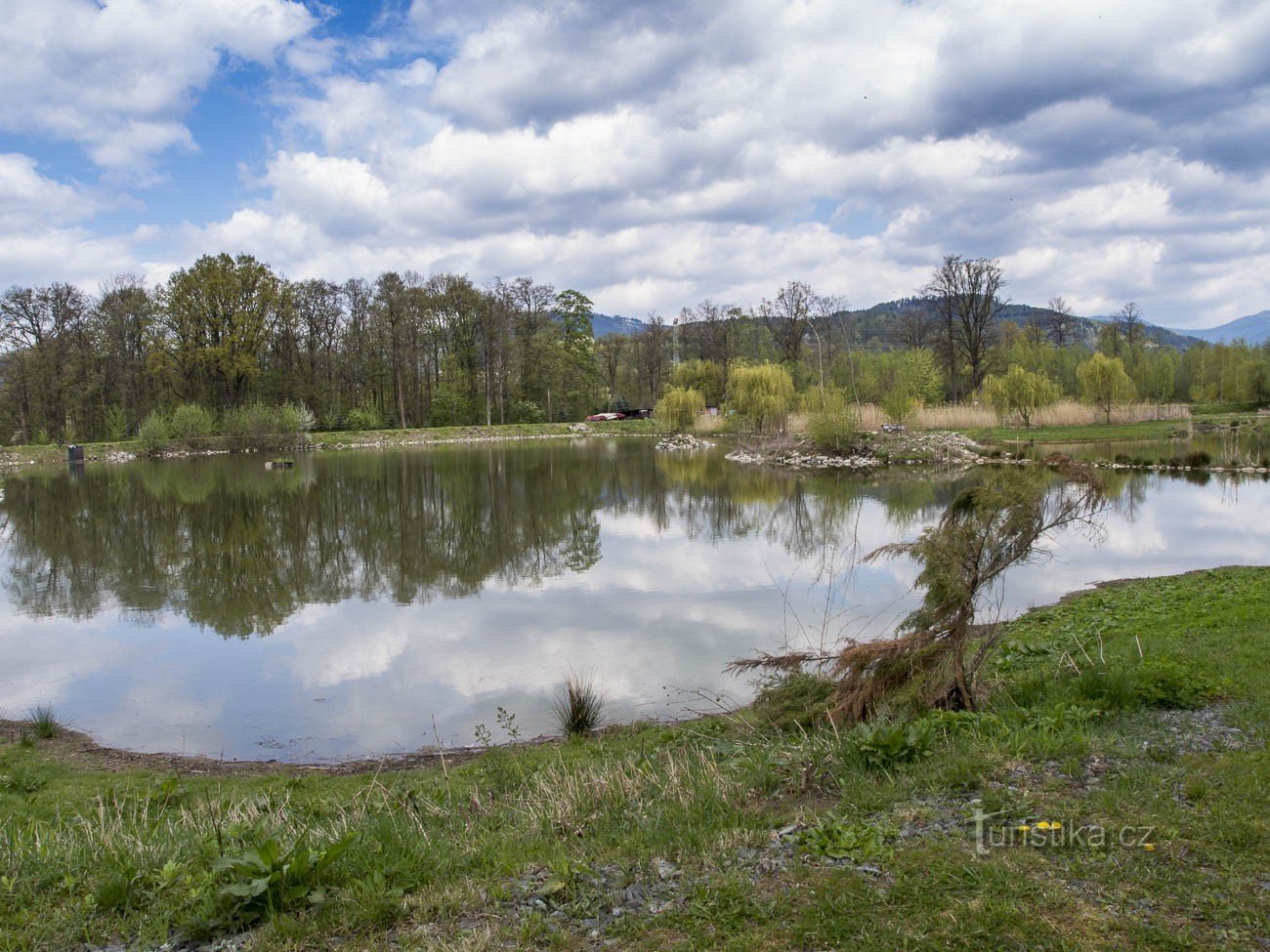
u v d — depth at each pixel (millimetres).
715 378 67250
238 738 8258
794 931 3320
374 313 60062
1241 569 12602
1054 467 6457
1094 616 10375
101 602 13992
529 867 4211
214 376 53812
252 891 3736
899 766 5117
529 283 68938
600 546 17969
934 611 6543
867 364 62250
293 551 18297
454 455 46438
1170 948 3012
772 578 14445
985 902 3383
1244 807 4062
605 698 8922
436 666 10219
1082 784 4562
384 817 5059
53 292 50344
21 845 4676
